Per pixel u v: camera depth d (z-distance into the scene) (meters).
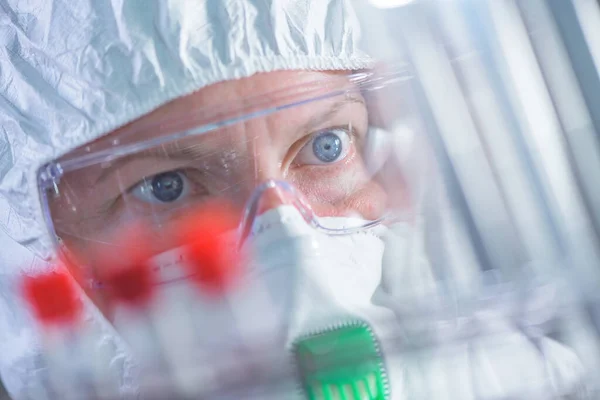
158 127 0.73
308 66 0.76
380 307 0.81
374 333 0.74
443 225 0.96
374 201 0.86
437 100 0.99
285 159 0.79
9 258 0.81
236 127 0.74
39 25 0.73
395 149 0.91
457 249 0.96
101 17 0.73
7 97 0.74
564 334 0.90
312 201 0.81
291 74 0.76
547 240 0.98
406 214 0.91
